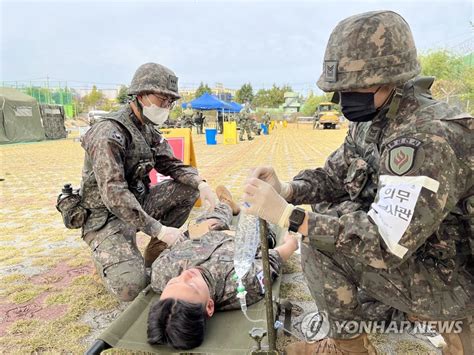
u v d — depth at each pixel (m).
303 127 38.88
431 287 1.63
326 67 1.59
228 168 9.33
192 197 3.42
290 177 7.78
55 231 4.64
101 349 1.83
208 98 24.20
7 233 4.57
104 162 2.57
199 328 1.87
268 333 1.66
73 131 31.22
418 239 1.40
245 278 2.23
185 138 5.41
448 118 1.47
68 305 2.81
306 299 2.83
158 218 3.38
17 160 12.06
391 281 1.69
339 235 1.48
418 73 1.54
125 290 2.51
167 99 2.86
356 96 1.58
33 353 2.25
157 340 1.86
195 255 2.39
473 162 1.45
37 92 32.03
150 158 3.05
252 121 23.45
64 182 8.09
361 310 1.94
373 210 1.49
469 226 1.57
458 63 17.50
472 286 1.64
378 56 1.48
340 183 2.17
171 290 1.98
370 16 1.52
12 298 2.92
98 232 2.77
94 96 58.91
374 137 1.65
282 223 1.53
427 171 1.38
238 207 3.69
